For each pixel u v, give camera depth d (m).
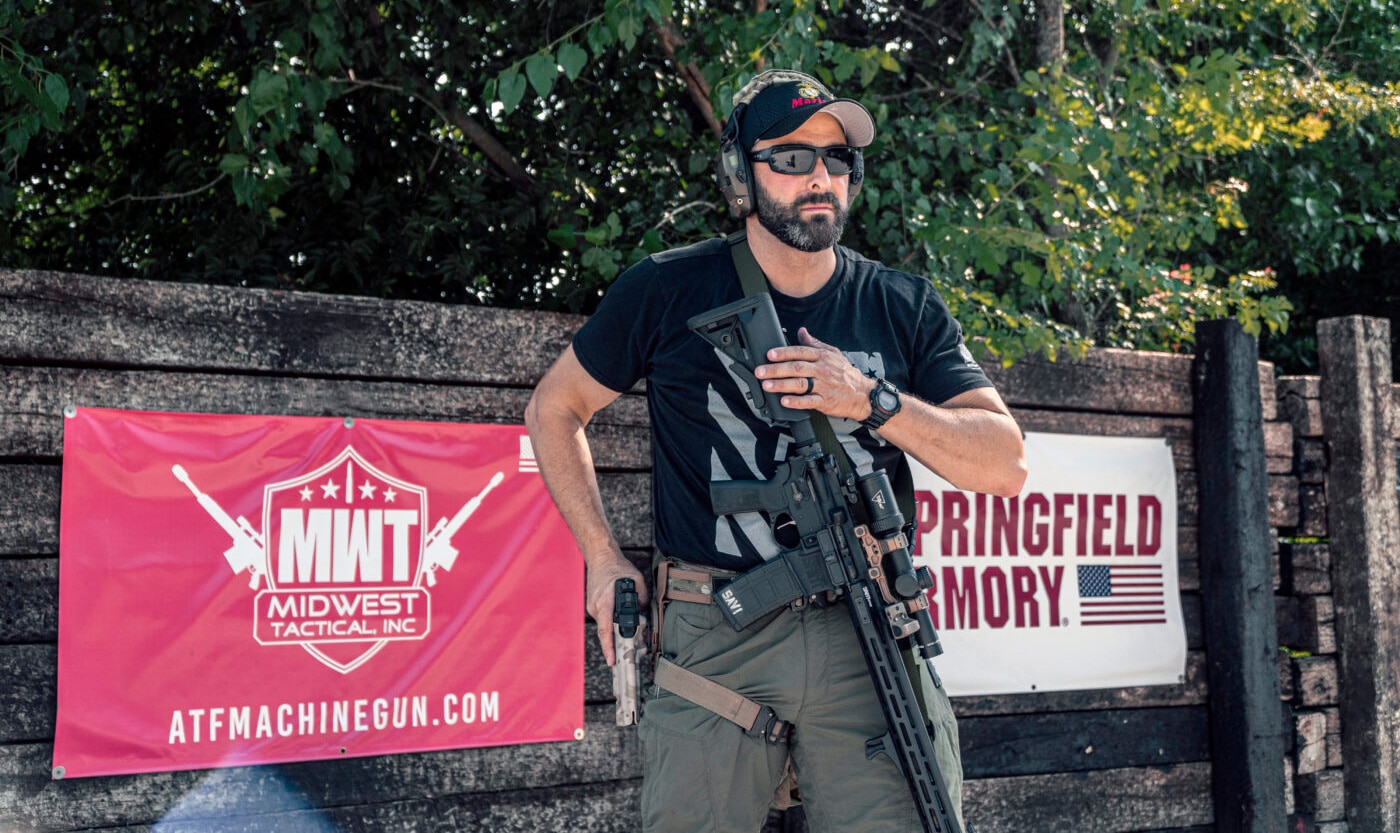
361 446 3.22
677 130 5.44
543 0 5.43
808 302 2.22
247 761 3.03
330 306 3.23
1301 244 7.56
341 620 3.16
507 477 3.39
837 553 2.07
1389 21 7.48
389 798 3.20
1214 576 4.31
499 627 3.34
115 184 5.96
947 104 5.53
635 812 3.49
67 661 2.88
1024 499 4.02
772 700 2.11
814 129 2.16
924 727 2.05
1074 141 4.44
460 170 5.83
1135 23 5.75
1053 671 4.00
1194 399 4.43
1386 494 4.68
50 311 2.92
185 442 3.04
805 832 3.54
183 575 3.00
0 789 2.82
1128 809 4.11
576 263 5.32
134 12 5.11
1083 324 5.55
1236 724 4.21
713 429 2.17
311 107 4.28
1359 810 4.53
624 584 2.16
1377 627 4.58
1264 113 5.95
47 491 2.92
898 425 2.03
